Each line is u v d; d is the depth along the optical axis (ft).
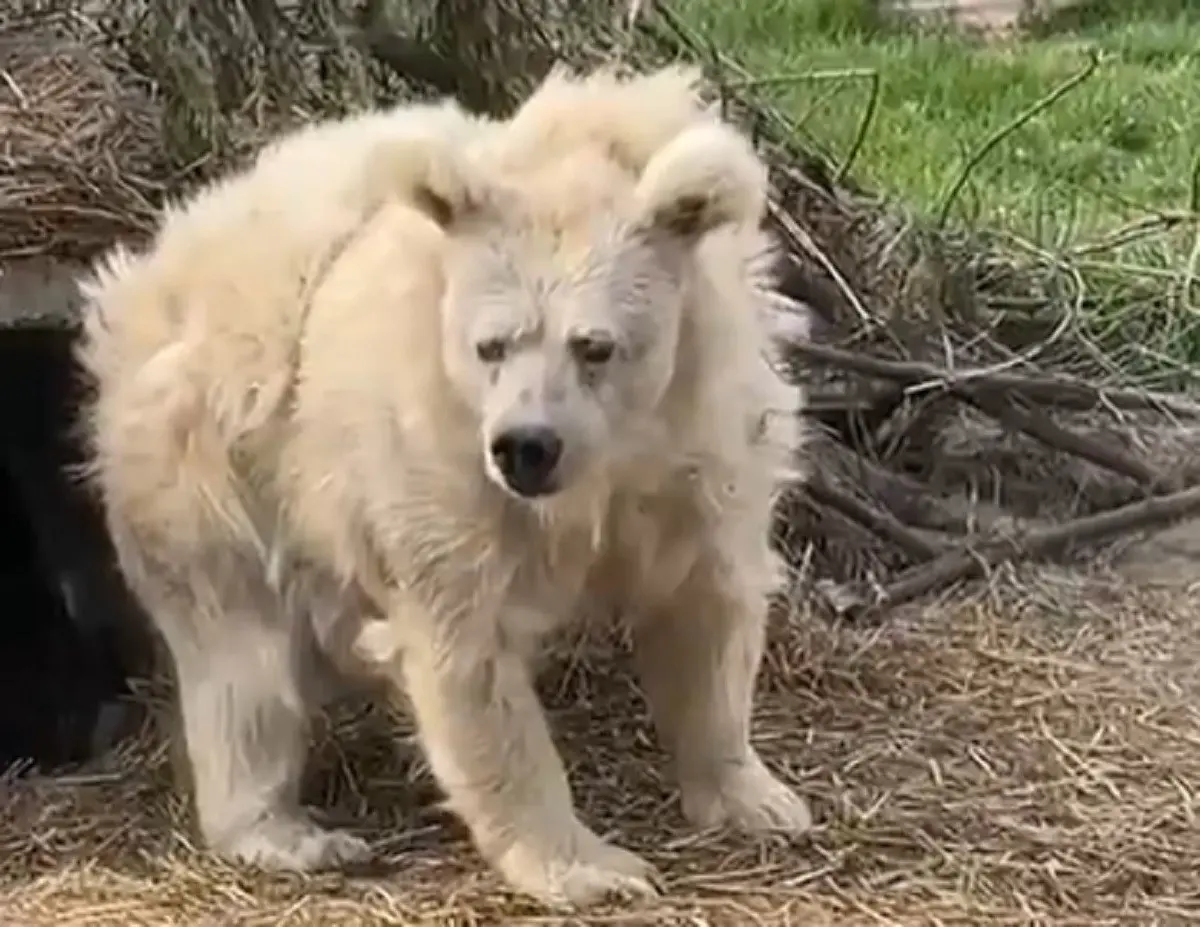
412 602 25.34
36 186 34.60
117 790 30.19
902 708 30.58
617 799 28.27
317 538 26.73
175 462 27.73
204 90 33.78
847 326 37.96
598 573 25.80
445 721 25.44
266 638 27.91
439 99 36.06
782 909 25.27
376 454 25.07
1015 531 35.42
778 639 31.65
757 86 41.98
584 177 23.57
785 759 29.14
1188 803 27.89
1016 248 42.22
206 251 28.19
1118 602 33.81
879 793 28.17
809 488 34.76
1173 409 38.60
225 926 25.77
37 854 28.32
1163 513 35.78
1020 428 37.19
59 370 34.68
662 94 24.94
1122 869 26.27
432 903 25.80
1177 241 44.45
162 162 34.94
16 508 35.88
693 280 23.91
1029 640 32.58
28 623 35.88
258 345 26.76
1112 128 55.67
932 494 37.50
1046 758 29.12
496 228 23.27
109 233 34.04
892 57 60.59
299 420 26.22
